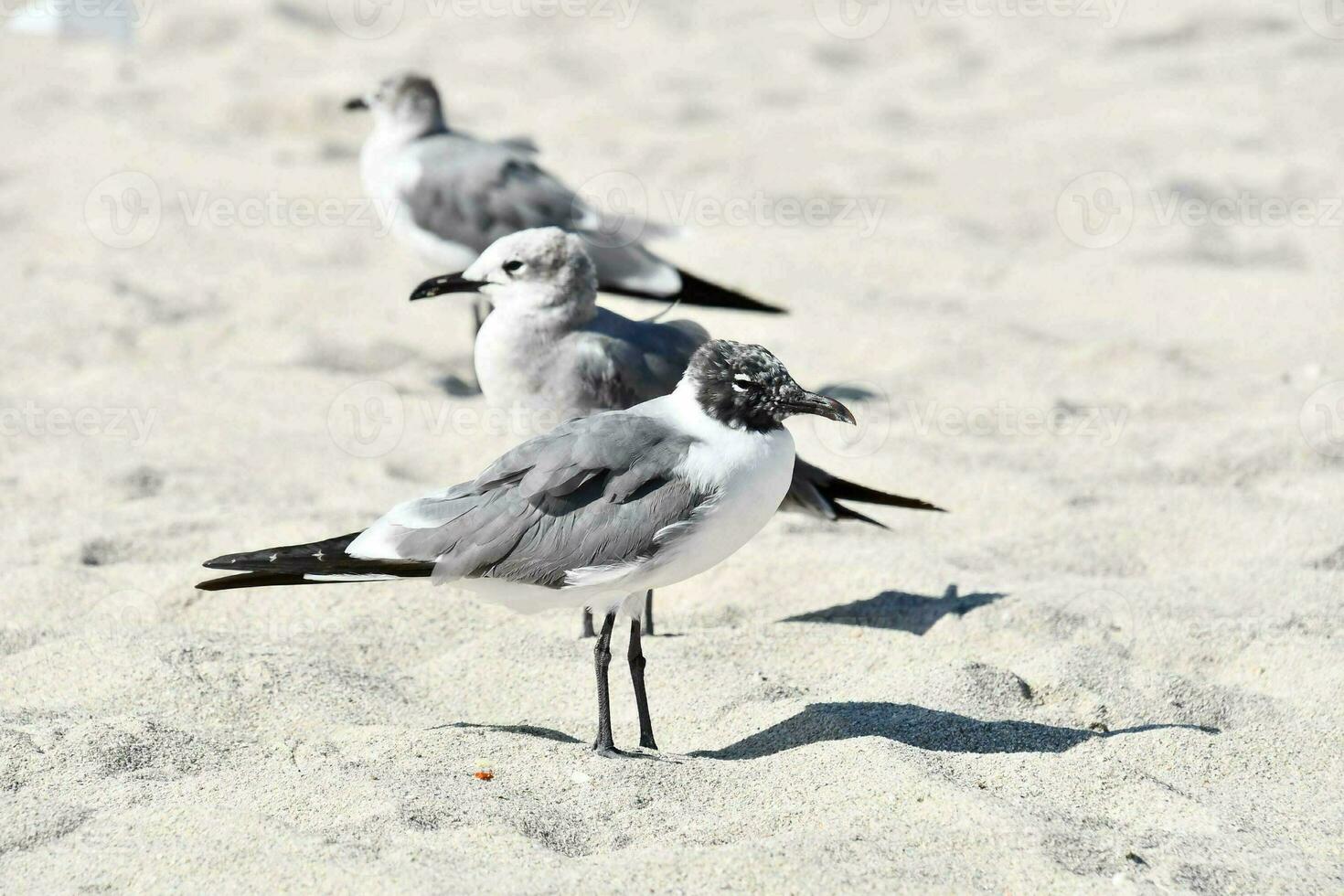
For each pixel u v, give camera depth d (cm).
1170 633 927
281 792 699
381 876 619
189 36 2733
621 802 703
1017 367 1477
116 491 1161
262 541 1060
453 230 1430
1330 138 2223
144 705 823
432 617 963
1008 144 2262
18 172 2022
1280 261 1827
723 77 2600
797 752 750
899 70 2658
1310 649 891
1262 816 699
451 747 758
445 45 2741
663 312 1351
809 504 977
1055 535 1112
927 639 934
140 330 1538
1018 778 723
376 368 1498
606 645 786
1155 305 1677
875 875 623
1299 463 1237
